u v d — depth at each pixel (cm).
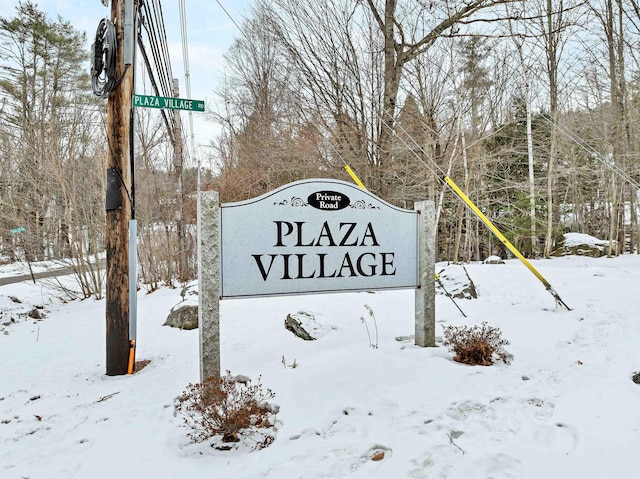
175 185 1303
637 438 252
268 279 388
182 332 611
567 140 1750
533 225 1555
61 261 1127
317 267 410
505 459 236
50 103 2000
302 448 261
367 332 519
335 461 244
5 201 1177
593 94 1764
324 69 1130
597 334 480
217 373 362
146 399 358
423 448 253
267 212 389
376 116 1111
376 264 437
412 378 359
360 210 430
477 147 1404
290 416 303
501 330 506
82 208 1130
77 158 1249
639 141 1647
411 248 455
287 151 1317
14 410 359
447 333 448
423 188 1288
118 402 355
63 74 2227
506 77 1506
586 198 2269
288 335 536
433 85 1255
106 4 468
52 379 446
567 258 1409
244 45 1770
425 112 1238
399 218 450
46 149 1152
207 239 363
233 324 601
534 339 471
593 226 2345
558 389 336
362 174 1148
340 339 495
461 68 1259
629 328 495
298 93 1220
